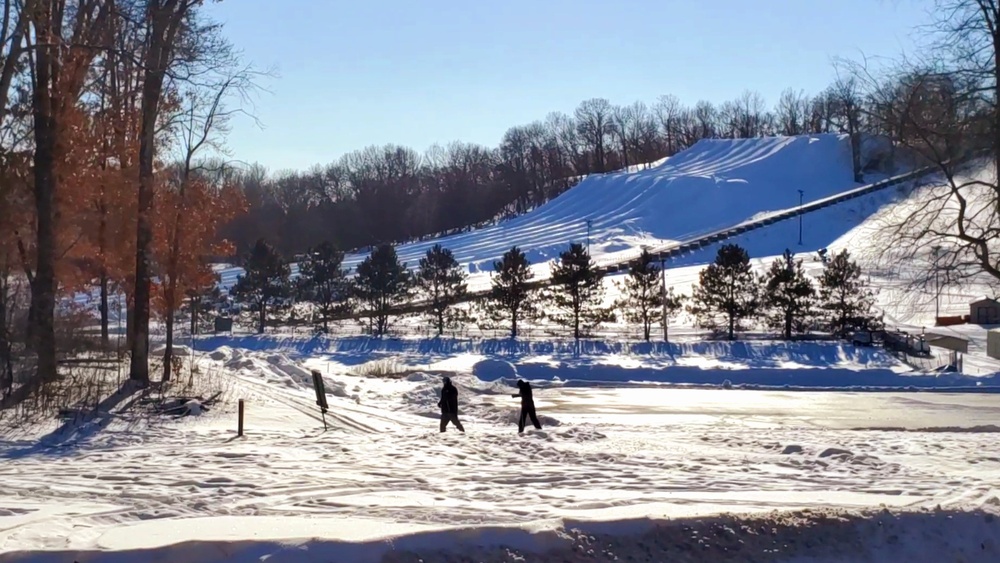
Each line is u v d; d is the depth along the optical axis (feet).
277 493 39.27
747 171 538.88
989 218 67.31
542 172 646.33
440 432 74.90
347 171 568.82
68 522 29.63
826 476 47.67
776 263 212.23
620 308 218.18
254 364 130.72
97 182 96.68
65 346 110.22
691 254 351.67
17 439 65.05
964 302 256.93
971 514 32.96
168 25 86.79
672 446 66.13
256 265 247.91
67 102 88.28
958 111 65.87
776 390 148.56
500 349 202.28
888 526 31.65
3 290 92.99
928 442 70.23
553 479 44.68
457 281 234.99
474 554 26.53
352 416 89.20
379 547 25.81
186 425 74.54
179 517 31.55
